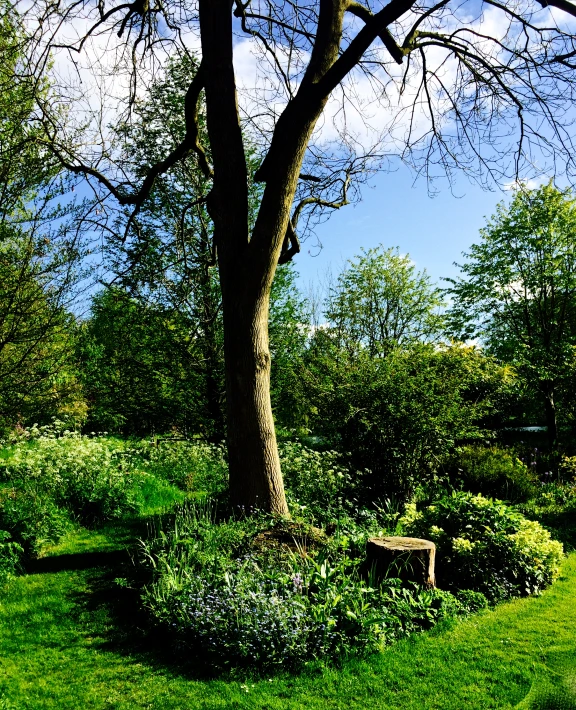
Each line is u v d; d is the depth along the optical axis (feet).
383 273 68.33
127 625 16.53
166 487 34.35
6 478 32.91
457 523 20.80
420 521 21.66
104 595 18.71
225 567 17.44
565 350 51.83
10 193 23.29
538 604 17.85
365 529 23.58
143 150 38.50
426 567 17.38
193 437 44.86
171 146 38.96
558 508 31.78
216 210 23.50
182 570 17.85
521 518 21.42
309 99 22.29
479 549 19.15
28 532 22.88
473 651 14.47
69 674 13.78
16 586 19.60
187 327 41.63
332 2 23.34
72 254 23.62
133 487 32.14
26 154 23.59
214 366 41.75
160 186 37.73
